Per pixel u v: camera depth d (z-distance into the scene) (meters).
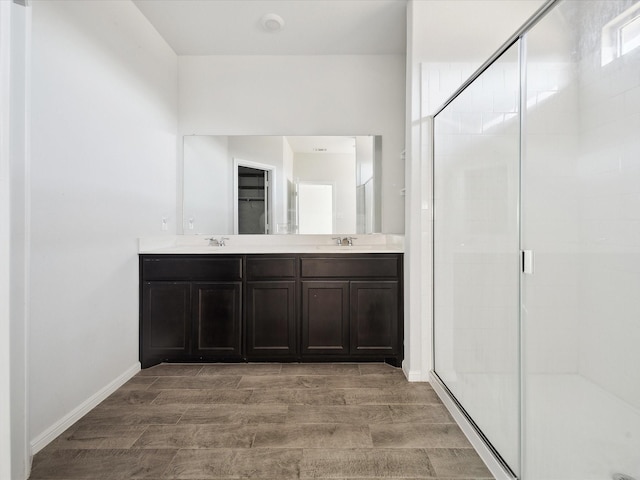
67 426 1.50
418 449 1.35
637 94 1.45
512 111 1.51
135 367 2.12
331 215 2.79
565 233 1.53
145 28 2.25
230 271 2.23
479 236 1.58
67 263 1.52
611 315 1.51
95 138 1.73
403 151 2.75
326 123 2.77
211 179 2.78
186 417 1.59
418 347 2.00
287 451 1.34
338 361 2.30
